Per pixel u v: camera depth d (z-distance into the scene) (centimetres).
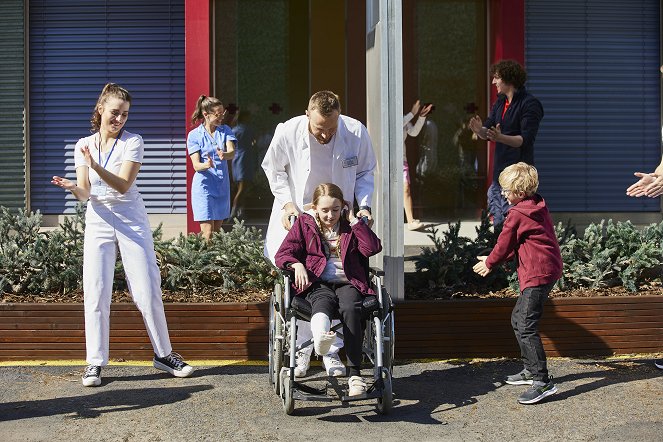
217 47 1431
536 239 684
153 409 661
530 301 682
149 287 730
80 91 1449
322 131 688
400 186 787
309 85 1447
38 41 1447
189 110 1326
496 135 894
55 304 779
